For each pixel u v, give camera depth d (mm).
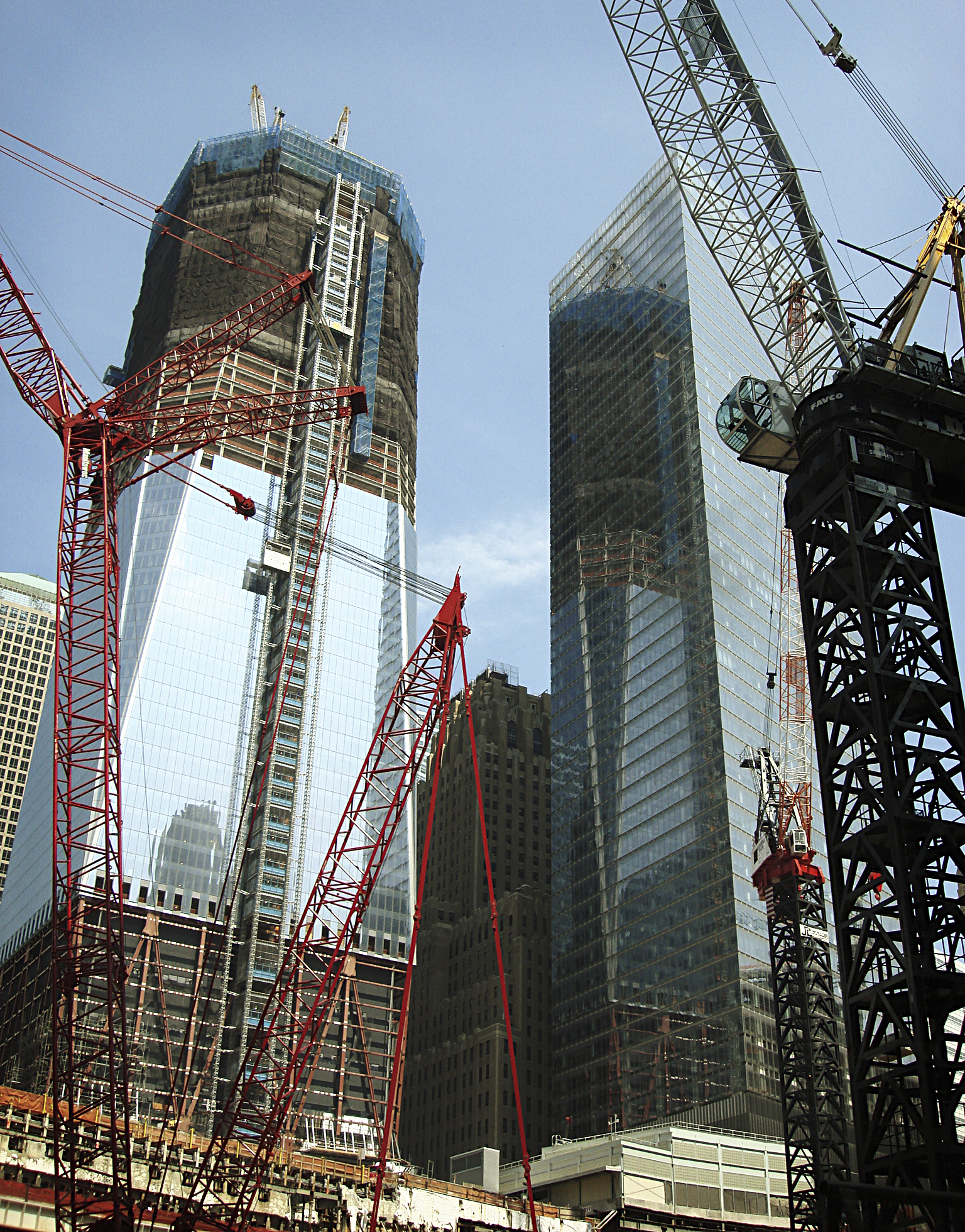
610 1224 113250
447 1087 196875
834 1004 102938
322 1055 177375
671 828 162875
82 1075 72062
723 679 162500
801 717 168500
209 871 184375
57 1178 66938
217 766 192250
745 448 61844
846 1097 117188
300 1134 164125
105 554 75688
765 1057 140000
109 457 80812
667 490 184375
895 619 51219
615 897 170750
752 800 157000
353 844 198250
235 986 179000
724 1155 121875
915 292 61125
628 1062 157500
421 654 83875
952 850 47062
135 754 187000
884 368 55500
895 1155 42625
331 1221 98375
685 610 172375
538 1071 188375
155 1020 169000
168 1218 84812
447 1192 108375
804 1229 92312
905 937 44469
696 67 71750
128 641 196625
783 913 106750
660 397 192125
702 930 151375
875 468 54531
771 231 67062
